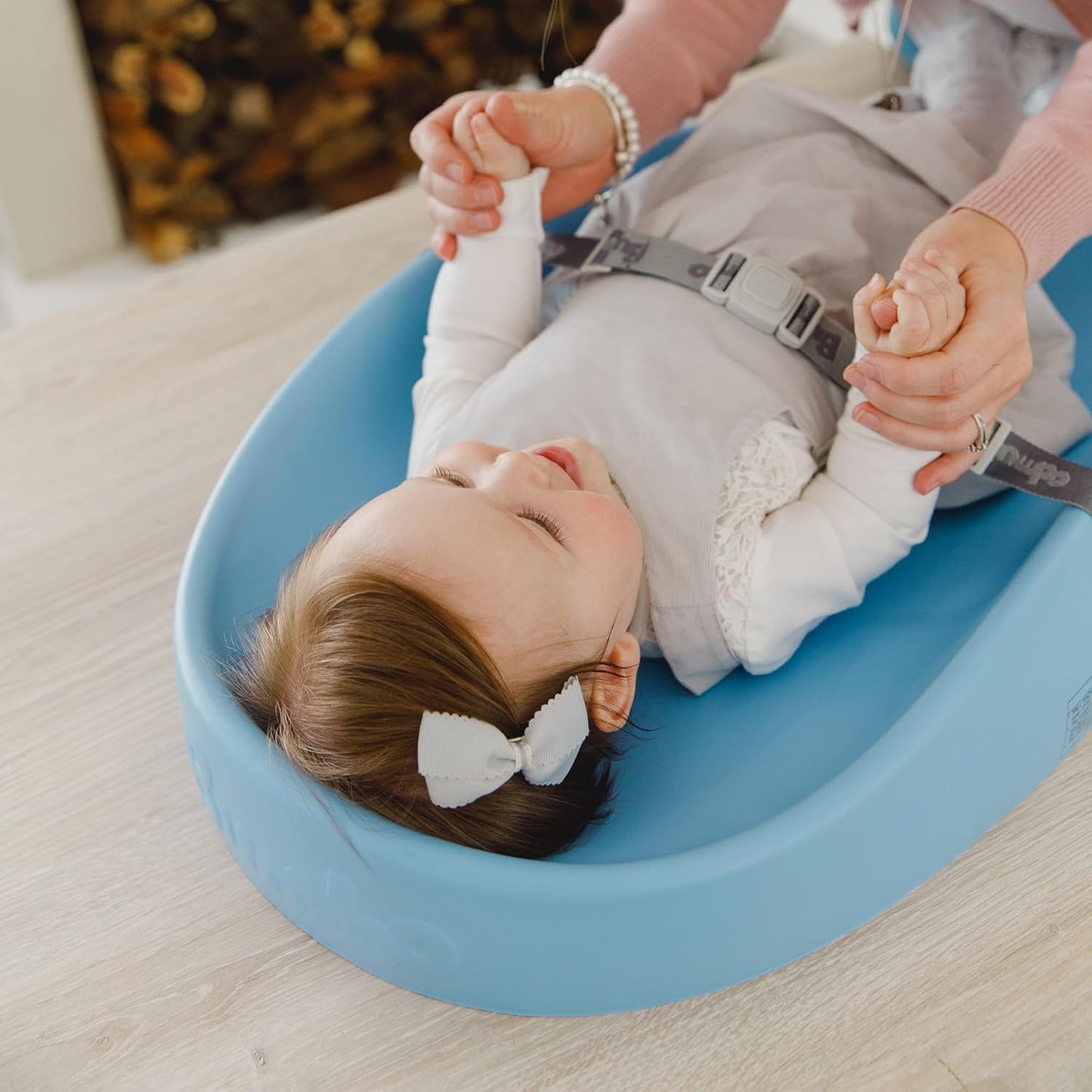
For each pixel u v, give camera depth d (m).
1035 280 0.89
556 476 0.83
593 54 1.16
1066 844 0.89
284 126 2.13
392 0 2.15
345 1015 0.85
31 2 1.80
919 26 1.28
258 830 0.84
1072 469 0.90
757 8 1.21
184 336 1.39
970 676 0.81
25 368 1.36
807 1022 0.82
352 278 1.44
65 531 1.20
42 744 1.03
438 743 0.72
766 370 0.95
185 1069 0.83
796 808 0.77
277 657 0.79
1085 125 0.89
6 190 1.98
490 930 0.77
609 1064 0.81
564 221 1.25
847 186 1.08
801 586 0.88
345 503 1.09
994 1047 0.79
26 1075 0.83
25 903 0.93
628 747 0.92
